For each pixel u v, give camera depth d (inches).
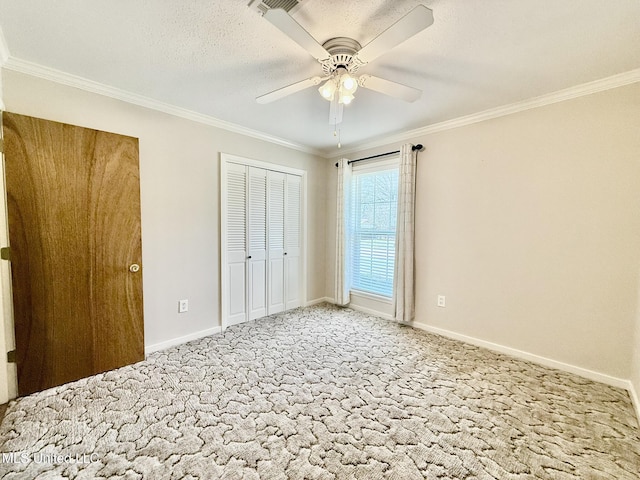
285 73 81.0
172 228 106.9
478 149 108.0
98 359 87.5
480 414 69.6
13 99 75.7
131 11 56.7
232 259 127.3
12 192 73.6
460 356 101.0
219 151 119.6
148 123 99.4
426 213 124.3
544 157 93.0
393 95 75.4
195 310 114.6
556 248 91.7
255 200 135.4
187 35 64.4
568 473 53.2
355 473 52.9
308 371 90.1
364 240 153.1
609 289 82.9
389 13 56.9
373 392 78.8
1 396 72.6
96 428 63.8
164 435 61.9
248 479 51.4
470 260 111.5
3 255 73.3
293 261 155.3
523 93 90.7
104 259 88.4
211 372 88.8
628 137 79.1
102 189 87.4
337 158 163.6
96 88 87.5
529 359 97.5
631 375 79.1
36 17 58.4
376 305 146.6
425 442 60.6
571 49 67.7
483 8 54.6
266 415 68.8
